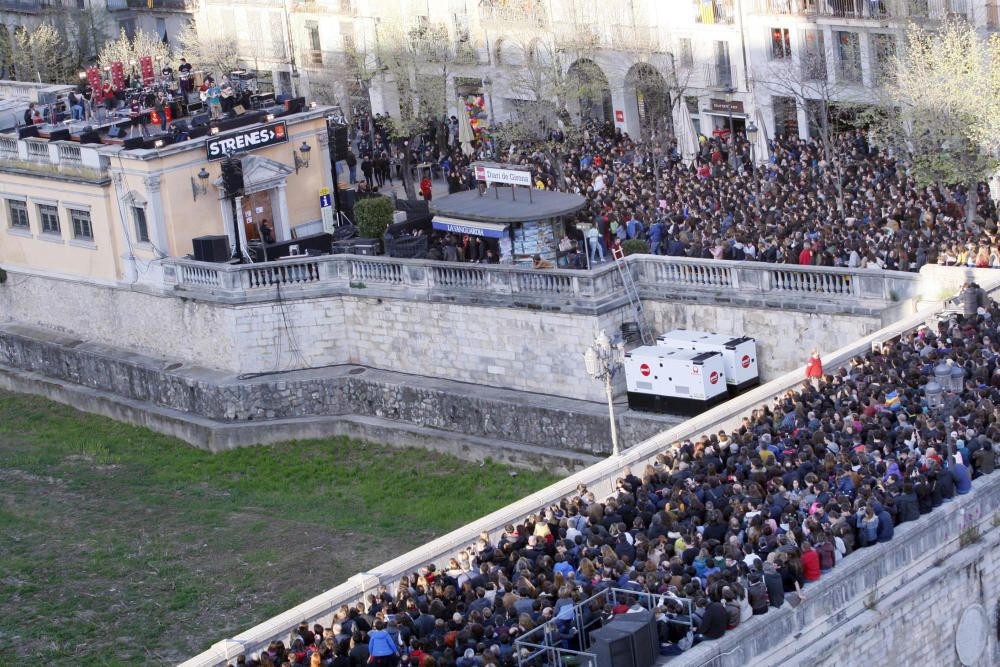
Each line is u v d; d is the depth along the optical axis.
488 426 67.62
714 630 41.16
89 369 76.88
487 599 42.03
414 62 95.50
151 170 73.06
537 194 72.62
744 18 86.25
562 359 67.00
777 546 43.62
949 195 69.31
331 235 75.94
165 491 67.06
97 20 117.12
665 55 89.75
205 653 42.56
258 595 57.25
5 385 79.62
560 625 40.59
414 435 68.62
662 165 82.50
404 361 71.19
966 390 50.91
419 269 69.50
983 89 68.38
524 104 90.69
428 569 44.31
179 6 119.94
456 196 73.50
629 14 90.31
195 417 72.38
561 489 48.94
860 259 64.44
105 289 76.69
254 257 75.06
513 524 47.69
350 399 71.25
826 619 43.91
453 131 98.06
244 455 70.19
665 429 62.84
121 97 80.12
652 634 39.94
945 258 61.81
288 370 72.62
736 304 64.81
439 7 98.19
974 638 48.47
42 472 69.38
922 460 47.12
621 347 55.19
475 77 96.88
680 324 66.44
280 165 76.44
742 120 88.50
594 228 72.19
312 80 106.00
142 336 75.94
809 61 81.81
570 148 87.19
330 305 72.00
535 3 93.00
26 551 61.38
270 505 65.19
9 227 80.25
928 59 70.12
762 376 65.06
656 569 42.28
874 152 78.12
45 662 53.84
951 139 67.81
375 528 62.06
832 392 52.22
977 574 48.06
